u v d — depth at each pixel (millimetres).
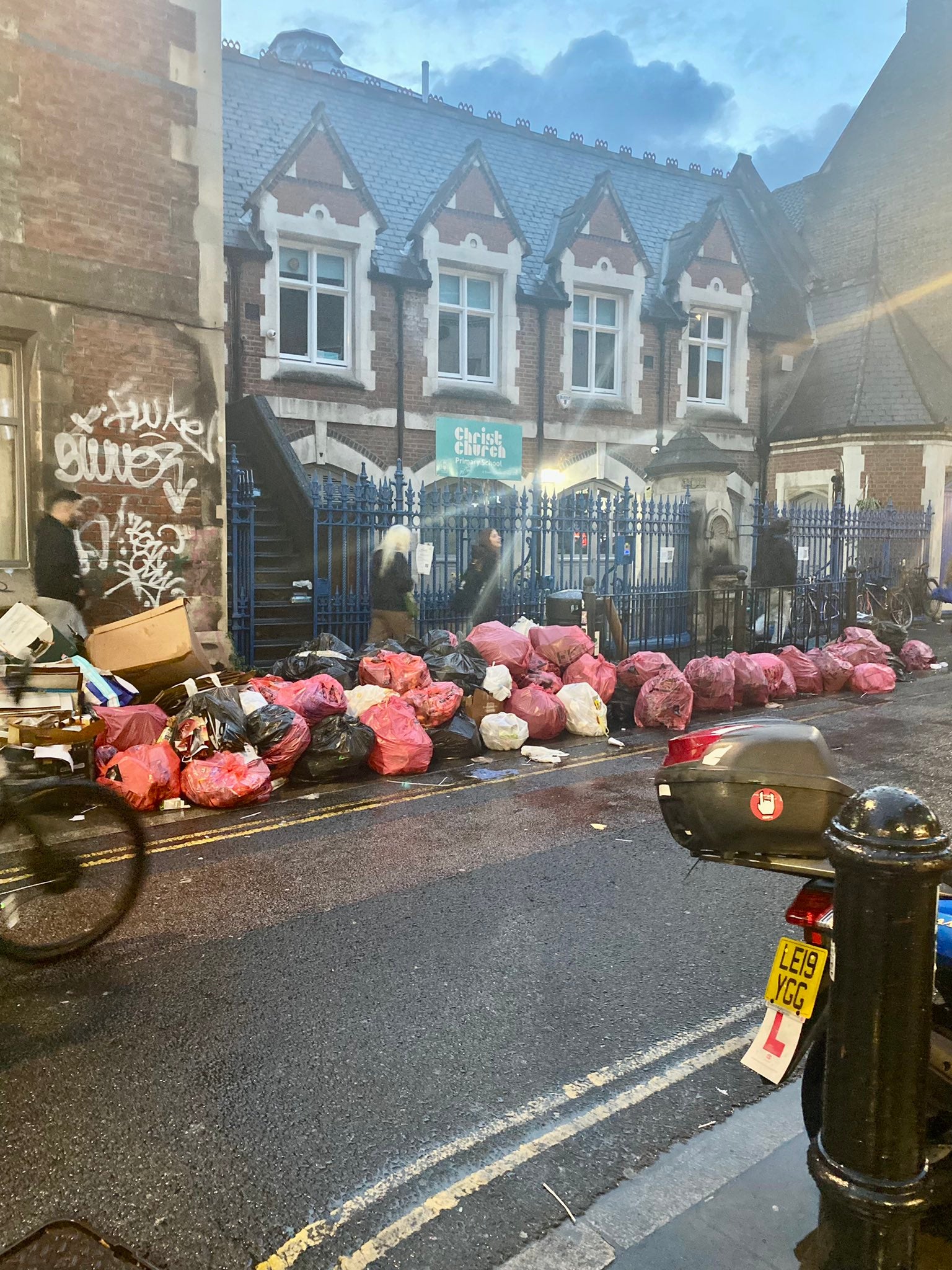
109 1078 2850
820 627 13406
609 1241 2182
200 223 8289
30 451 7566
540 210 17312
